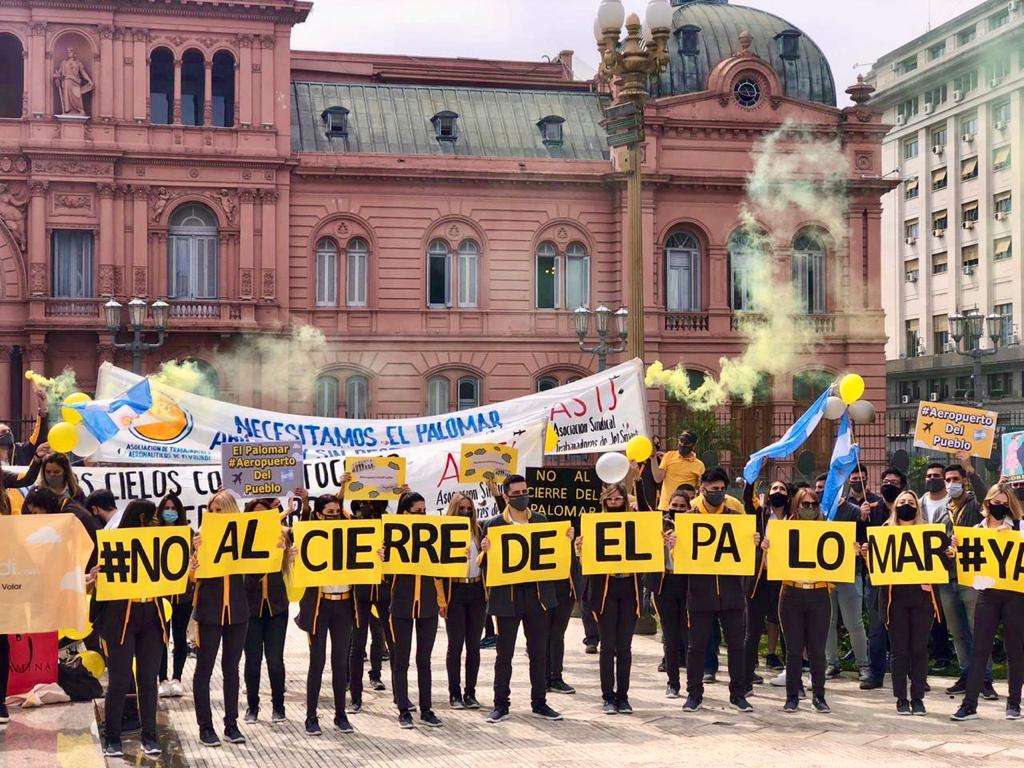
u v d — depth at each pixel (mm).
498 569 14875
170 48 48344
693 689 15461
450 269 51406
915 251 85625
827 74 56312
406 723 14688
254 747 13719
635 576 15352
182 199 48312
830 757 12961
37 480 16344
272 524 14125
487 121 53750
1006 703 15398
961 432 19656
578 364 52062
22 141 46656
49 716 14539
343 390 50250
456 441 19922
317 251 50312
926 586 15180
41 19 46969
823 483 18359
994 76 77125
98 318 47344
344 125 51688
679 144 52344
